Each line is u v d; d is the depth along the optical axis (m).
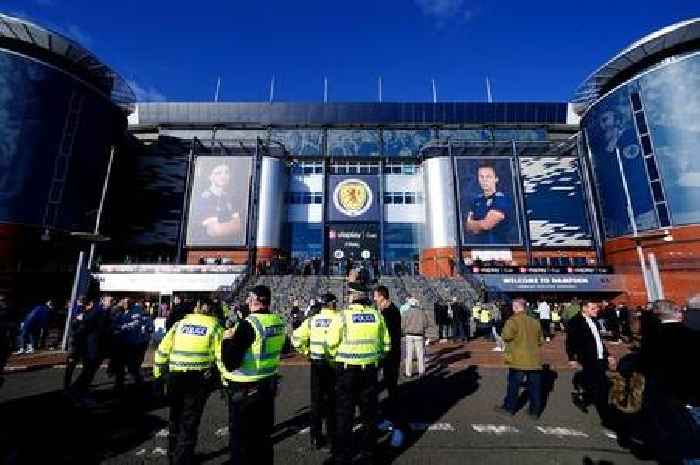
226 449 5.19
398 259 38.75
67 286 28.69
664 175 28.89
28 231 26.95
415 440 5.53
